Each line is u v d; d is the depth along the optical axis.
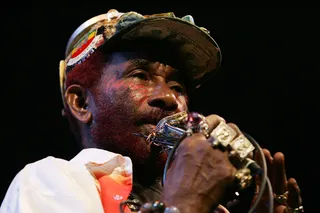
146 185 4.40
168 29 4.65
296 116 8.52
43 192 3.60
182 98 4.69
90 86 4.66
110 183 3.96
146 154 4.31
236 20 8.77
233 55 8.74
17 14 8.41
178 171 3.37
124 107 4.40
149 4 8.62
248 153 3.30
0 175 8.04
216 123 3.45
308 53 8.68
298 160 8.36
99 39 4.71
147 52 4.62
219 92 8.63
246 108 8.60
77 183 3.70
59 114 8.38
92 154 4.10
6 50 8.36
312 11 8.72
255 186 3.94
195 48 4.87
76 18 8.51
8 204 3.64
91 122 4.61
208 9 8.75
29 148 8.24
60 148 8.32
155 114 4.33
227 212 4.12
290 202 4.01
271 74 8.68
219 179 3.29
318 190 8.16
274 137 8.48
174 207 3.21
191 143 3.40
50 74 8.43
